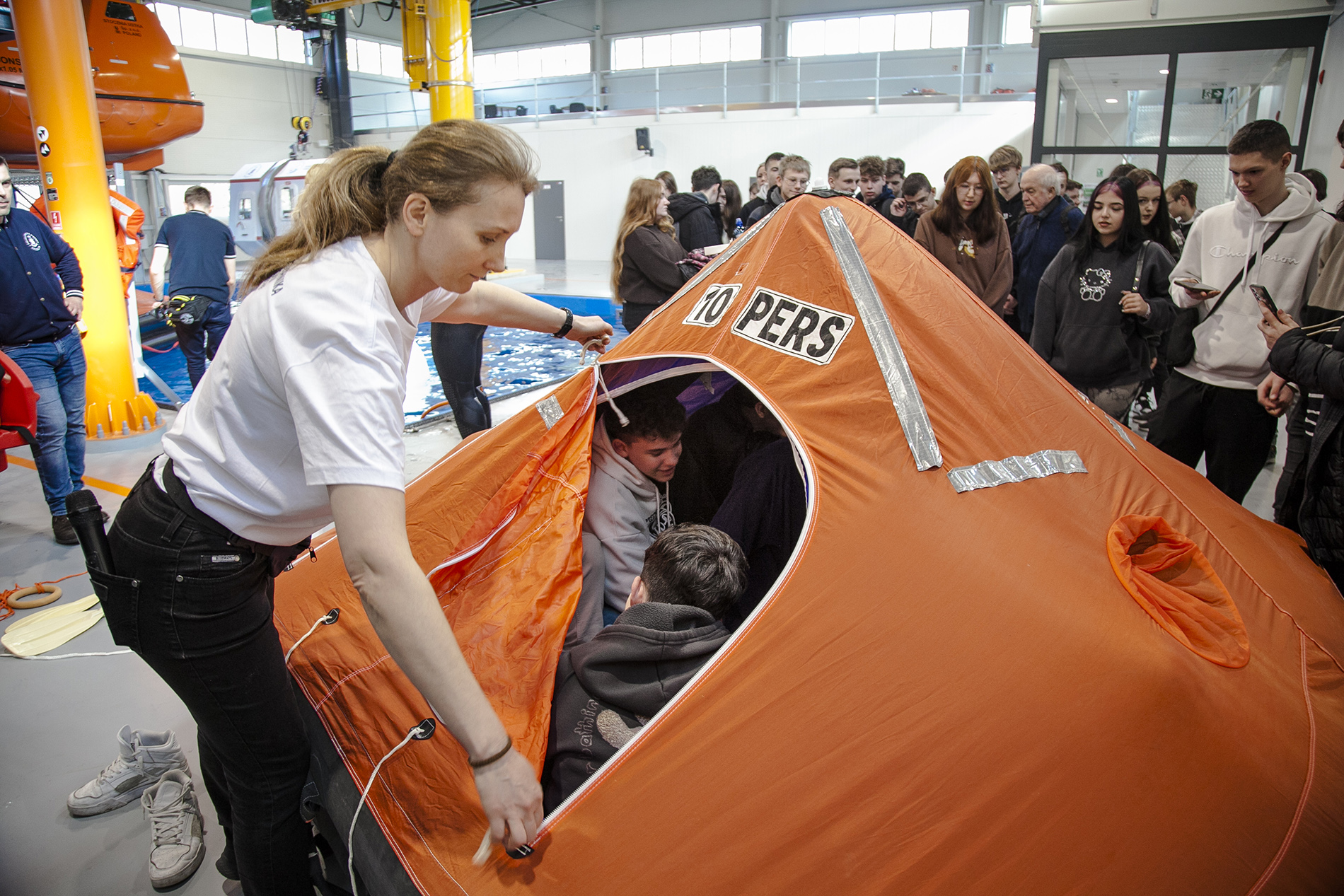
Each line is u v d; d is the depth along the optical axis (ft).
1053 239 12.85
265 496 3.96
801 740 4.13
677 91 65.10
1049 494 5.33
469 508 6.24
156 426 17.69
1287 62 23.26
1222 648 4.74
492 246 3.69
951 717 4.16
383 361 3.50
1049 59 25.46
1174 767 4.09
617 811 4.02
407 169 3.59
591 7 70.13
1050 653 4.38
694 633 4.64
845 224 6.29
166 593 4.07
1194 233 9.46
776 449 6.60
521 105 72.95
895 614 4.53
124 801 6.85
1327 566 7.14
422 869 4.32
